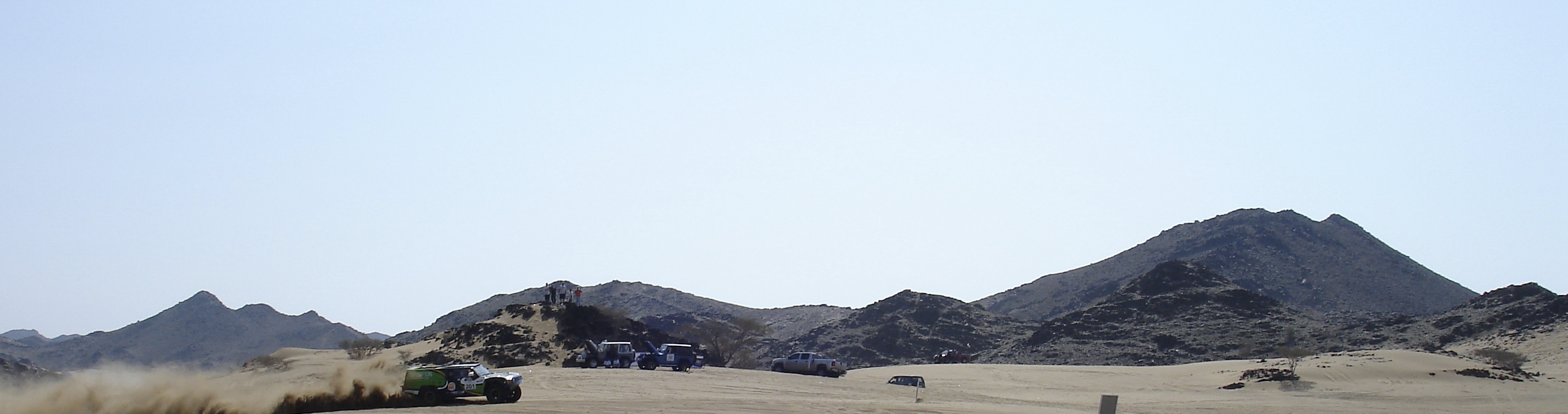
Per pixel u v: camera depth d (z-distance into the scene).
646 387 56.25
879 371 106.94
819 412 42.31
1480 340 134.25
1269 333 159.38
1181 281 190.00
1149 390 79.88
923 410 45.50
